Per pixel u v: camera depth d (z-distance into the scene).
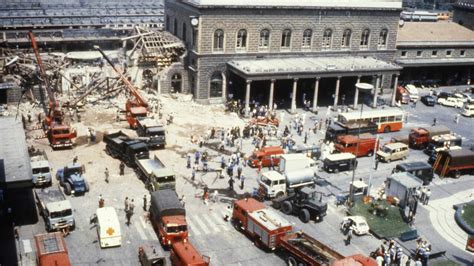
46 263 38.34
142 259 43.28
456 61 111.75
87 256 45.06
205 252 46.75
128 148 62.88
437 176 67.81
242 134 78.00
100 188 58.19
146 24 132.25
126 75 93.44
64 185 56.66
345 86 101.06
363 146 71.94
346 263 39.47
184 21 95.69
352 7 97.19
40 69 85.31
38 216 51.31
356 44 101.06
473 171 68.75
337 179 64.44
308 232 51.19
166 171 55.84
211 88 92.62
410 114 94.38
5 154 52.38
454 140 74.38
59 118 70.81
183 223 46.12
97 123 78.94
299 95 98.56
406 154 72.56
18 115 79.06
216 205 55.97
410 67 112.19
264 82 95.56
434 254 47.50
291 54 96.06
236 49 91.75
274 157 66.12
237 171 64.19
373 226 52.56
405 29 115.00
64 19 129.12
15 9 128.75
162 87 93.62
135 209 53.91
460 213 56.41
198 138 75.12
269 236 45.81
